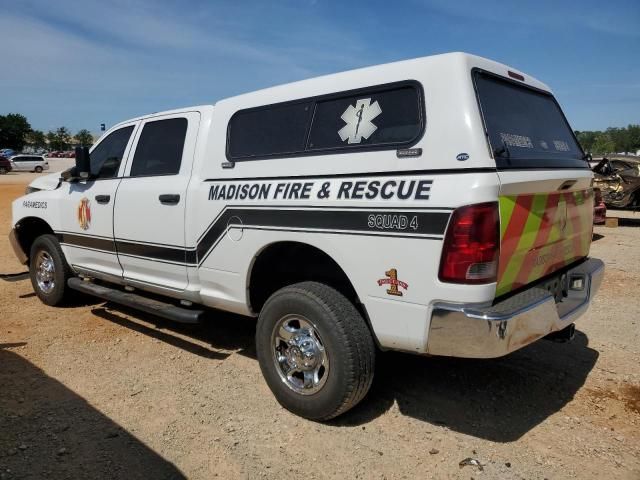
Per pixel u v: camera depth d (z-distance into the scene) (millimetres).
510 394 3916
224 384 4090
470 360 4512
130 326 5434
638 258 9117
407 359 4531
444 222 2820
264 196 3670
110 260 5117
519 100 3547
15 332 5250
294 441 3311
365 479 2945
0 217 14555
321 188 3365
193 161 4320
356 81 3389
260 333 3682
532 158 3277
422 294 2934
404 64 3191
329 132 3463
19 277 6773
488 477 2949
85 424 3492
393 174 3080
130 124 5105
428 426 3480
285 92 3777
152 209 4520
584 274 3832
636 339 5027
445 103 2963
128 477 2947
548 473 2984
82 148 5215
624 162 14031
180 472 2998
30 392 3941
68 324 5496
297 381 3594
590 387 4027
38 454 3143
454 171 2875
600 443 3277
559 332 3793
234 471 3012
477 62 3131
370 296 3156
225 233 3943
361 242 3152
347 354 3246
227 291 4055
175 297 4551
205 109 4398
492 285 2838
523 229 3043
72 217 5512
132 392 3951
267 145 3805
